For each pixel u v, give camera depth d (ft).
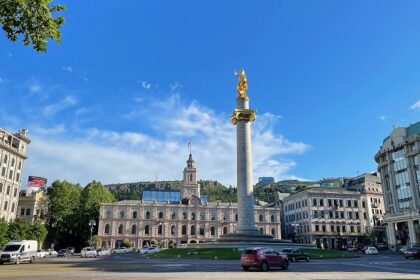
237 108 227.61
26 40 55.42
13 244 156.25
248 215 208.95
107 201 443.32
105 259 190.19
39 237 299.17
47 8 53.93
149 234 419.74
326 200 415.23
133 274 86.63
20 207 356.59
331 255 190.49
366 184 437.17
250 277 77.56
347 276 80.53
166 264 130.21
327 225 406.41
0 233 248.73
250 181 213.05
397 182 315.37
